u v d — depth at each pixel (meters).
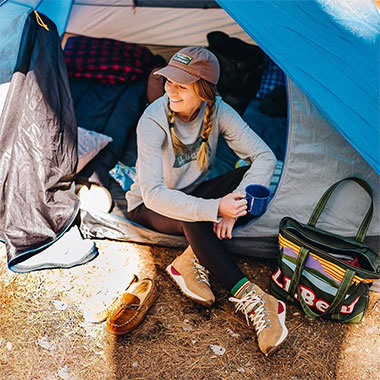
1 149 2.08
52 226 2.08
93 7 3.62
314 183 1.94
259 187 1.72
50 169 2.14
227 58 3.26
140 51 3.58
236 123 1.90
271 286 1.96
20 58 2.13
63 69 2.32
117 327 1.71
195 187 2.03
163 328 1.79
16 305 1.83
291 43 1.78
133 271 2.04
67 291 1.91
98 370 1.61
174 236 2.11
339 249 1.85
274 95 3.12
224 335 1.77
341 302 1.77
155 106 1.78
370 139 1.75
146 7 3.63
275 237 2.05
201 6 3.58
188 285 1.86
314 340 1.77
